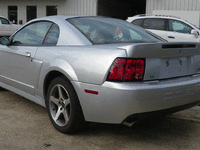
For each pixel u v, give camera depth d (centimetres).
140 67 239
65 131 285
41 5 1844
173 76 268
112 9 1942
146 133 303
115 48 250
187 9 1388
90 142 272
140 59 239
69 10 1750
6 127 303
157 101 239
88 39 288
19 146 257
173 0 1415
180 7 1402
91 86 250
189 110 393
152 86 237
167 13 1316
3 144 260
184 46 271
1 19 1554
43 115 351
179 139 288
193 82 269
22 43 376
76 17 336
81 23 318
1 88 477
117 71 237
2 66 416
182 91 257
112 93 235
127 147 263
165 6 1438
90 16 350
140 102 232
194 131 313
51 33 330
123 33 314
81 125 278
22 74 362
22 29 393
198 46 290
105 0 1794
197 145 274
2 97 435
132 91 229
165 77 259
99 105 246
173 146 270
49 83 322
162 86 242
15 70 379
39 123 320
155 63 249
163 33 877
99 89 244
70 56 277
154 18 905
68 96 275
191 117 364
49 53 308
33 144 262
